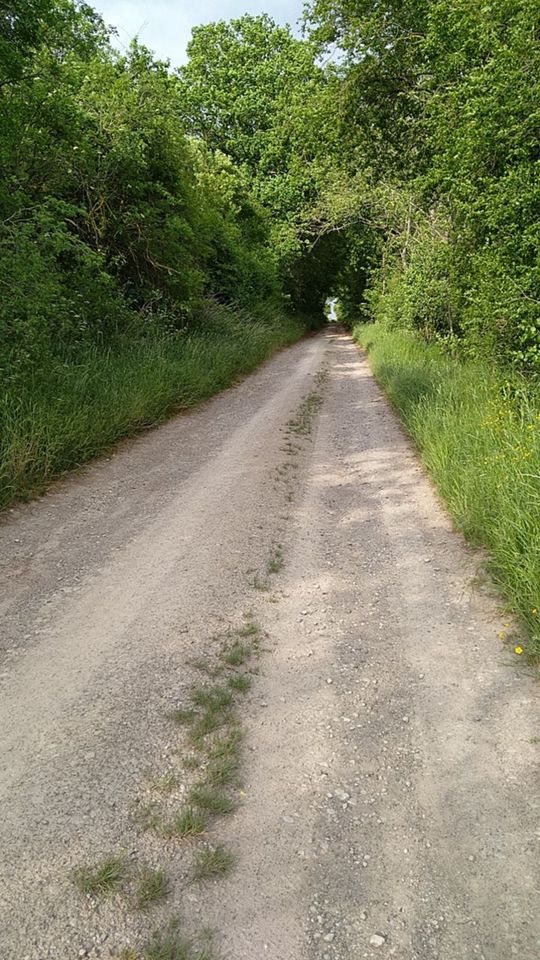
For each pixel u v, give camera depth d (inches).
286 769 100.0
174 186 583.5
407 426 348.5
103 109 493.7
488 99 293.9
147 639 136.6
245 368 637.9
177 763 100.0
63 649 131.4
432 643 136.4
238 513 220.7
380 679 124.1
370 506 232.2
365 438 346.0
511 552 152.2
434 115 404.2
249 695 118.9
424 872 81.4
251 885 79.2
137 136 505.7
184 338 560.1
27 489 230.7
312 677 124.9
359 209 984.3
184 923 73.7
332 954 70.4
